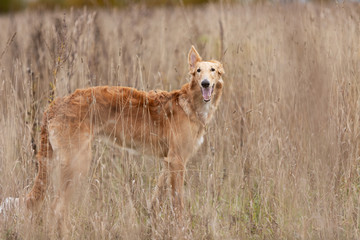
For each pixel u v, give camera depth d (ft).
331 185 40.01
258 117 49.44
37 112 48.70
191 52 44.09
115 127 41.91
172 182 42.60
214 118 50.78
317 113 42.91
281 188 40.91
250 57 55.83
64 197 38.73
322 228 36.63
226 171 44.57
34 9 104.99
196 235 36.50
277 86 51.52
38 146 46.65
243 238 36.94
